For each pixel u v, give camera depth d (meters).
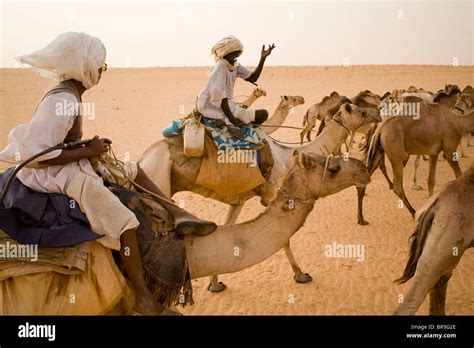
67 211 3.88
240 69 8.10
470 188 5.27
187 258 4.27
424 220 5.36
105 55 4.08
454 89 18.58
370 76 69.88
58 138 3.82
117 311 4.19
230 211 7.66
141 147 19.69
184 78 73.44
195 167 6.85
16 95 45.06
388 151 10.21
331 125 8.34
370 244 9.23
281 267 8.37
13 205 3.83
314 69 85.12
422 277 5.26
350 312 6.87
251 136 6.93
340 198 12.06
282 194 4.35
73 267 3.82
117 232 3.87
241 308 7.04
